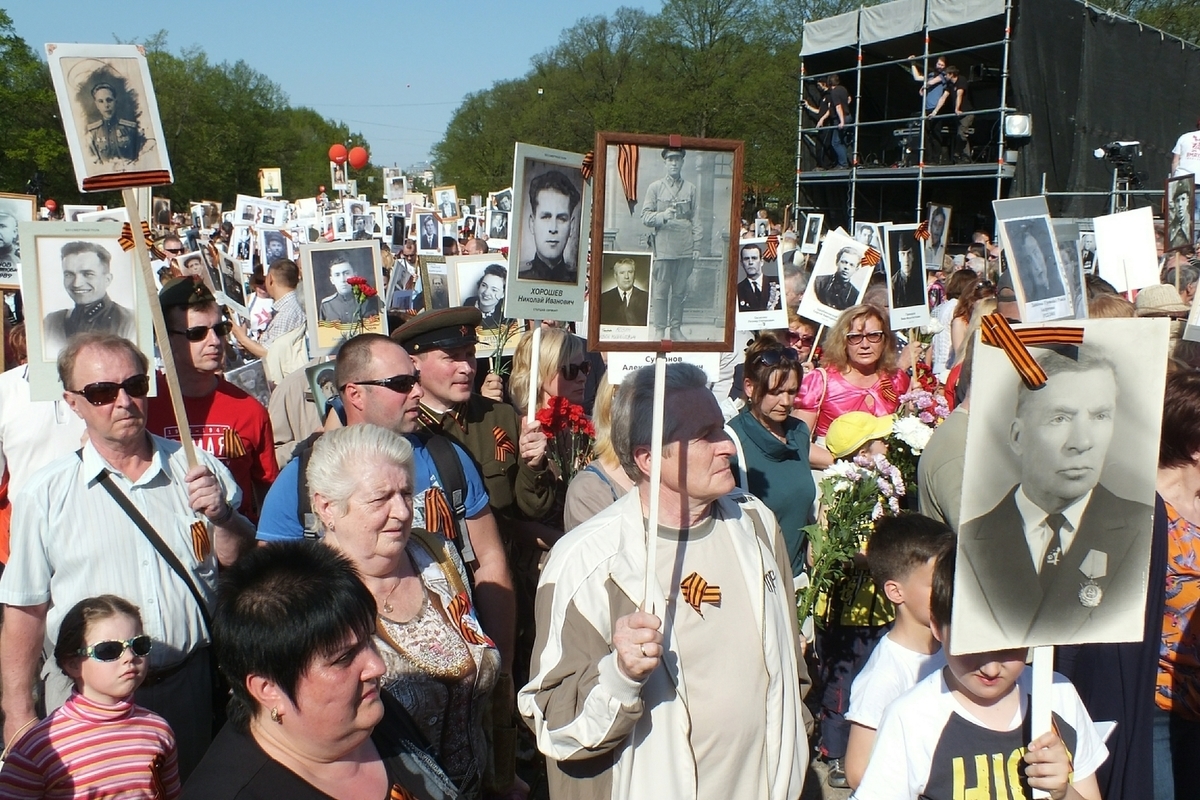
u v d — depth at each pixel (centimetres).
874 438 431
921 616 281
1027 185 1747
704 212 228
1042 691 209
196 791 183
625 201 223
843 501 375
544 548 409
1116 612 209
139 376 299
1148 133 1922
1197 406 287
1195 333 384
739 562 254
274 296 798
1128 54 1850
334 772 191
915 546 280
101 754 271
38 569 294
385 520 252
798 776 254
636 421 251
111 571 294
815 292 728
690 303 227
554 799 250
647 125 4538
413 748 212
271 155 6994
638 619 216
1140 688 266
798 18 4728
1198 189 816
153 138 304
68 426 396
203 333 399
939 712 227
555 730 233
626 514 254
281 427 502
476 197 2545
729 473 248
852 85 2084
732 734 241
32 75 4538
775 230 2144
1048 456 201
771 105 4278
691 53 4834
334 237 1748
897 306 731
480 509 339
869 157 2072
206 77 6612
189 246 1557
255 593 185
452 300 629
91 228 356
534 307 353
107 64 299
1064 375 200
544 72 5512
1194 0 3719
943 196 1995
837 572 383
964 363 360
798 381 402
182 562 302
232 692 192
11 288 456
